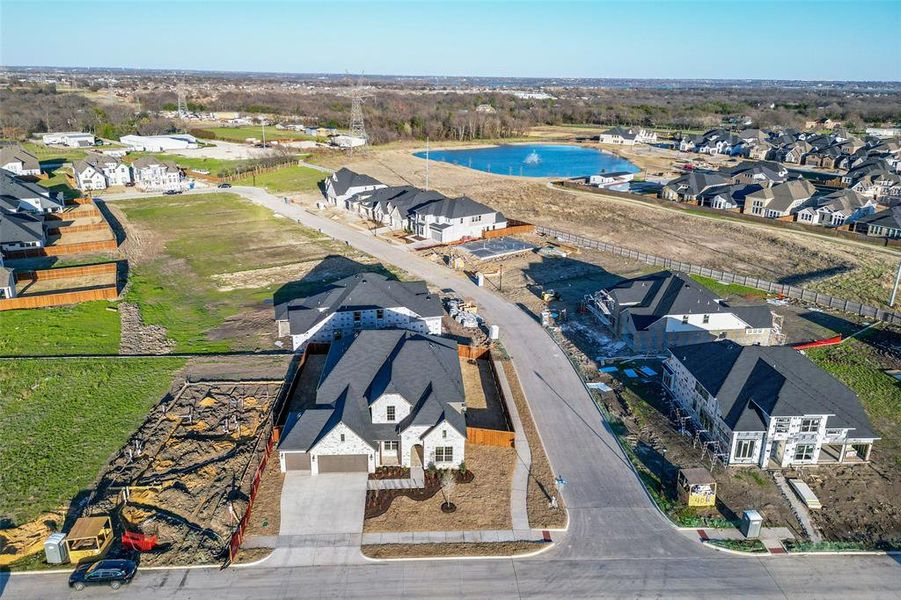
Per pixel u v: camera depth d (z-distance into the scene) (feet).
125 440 143.23
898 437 148.36
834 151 573.33
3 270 224.94
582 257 287.69
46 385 166.91
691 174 428.15
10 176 378.53
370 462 131.95
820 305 232.32
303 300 206.08
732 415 137.59
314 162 540.11
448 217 307.37
